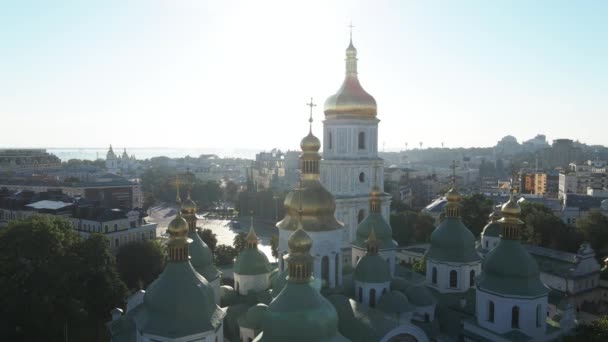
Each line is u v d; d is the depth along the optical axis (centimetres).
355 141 10306
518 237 6297
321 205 6544
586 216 15300
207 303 5103
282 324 4588
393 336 5316
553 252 12075
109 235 13438
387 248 7900
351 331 5559
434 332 6494
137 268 11200
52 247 8462
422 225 16438
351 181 10238
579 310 10331
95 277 9106
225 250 13912
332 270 6569
